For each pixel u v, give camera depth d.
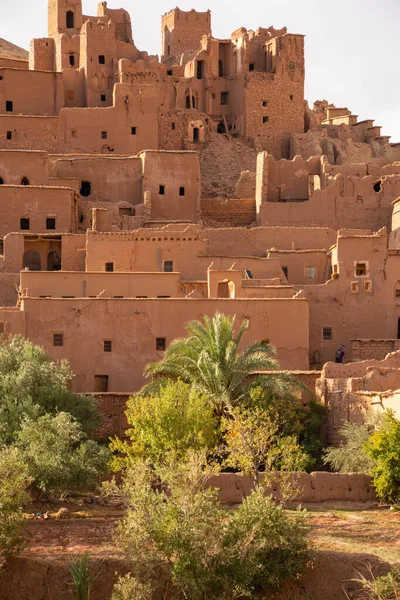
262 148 113.75
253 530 30.08
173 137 110.69
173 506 30.34
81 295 68.69
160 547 29.67
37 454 40.56
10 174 91.69
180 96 114.00
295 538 30.53
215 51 117.50
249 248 82.38
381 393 46.91
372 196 92.50
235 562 29.72
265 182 94.00
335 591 30.19
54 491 40.59
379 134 119.06
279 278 74.00
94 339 61.09
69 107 109.88
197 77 117.62
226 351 51.69
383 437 40.41
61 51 116.25
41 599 30.84
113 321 61.34
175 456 40.78
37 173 92.12
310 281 77.50
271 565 30.17
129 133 104.00
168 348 58.50
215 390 50.72
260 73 115.12
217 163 109.69
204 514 30.12
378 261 73.44
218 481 39.66
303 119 116.56
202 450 38.09
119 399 52.19
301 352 63.00
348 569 30.34
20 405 46.19
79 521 36.94
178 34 125.88
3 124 101.88
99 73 111.69
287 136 114.94
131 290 69.31
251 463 39.44
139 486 32.22
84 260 79.88
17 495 32.19
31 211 86.56
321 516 37.19
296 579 30.47
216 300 62.28
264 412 45.56
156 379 53.22
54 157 95.56
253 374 53.78
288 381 52.19
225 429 46.28
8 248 79.62
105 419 51.91
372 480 40.56
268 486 37.97
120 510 40.50
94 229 83.88
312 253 77.69
